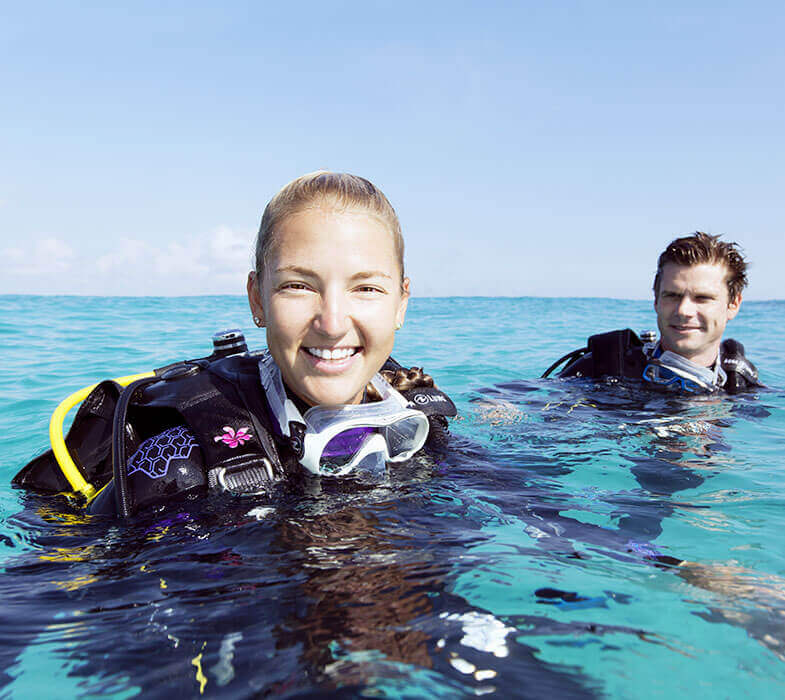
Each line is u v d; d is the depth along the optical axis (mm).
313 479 1725
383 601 1161
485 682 948
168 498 1545
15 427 3527
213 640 1049
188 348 7352
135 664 1002
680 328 3912
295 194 1562
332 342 1559
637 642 1080
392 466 1932
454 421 3164
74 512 1748
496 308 19641
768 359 7371
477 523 1575
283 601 1155
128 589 1223
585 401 3693
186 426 1717
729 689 968
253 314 1772
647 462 2422
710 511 1850
